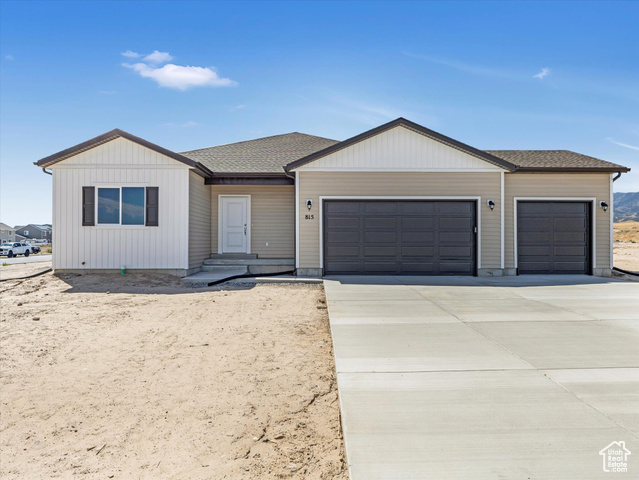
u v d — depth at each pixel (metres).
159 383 4.55
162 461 3.12
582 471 2.64
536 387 3.96
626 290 9.86
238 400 4.12
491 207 12.65
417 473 2.65
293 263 13.67
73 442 3.38
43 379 4.65
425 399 3.73
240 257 14.13
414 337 5.74
